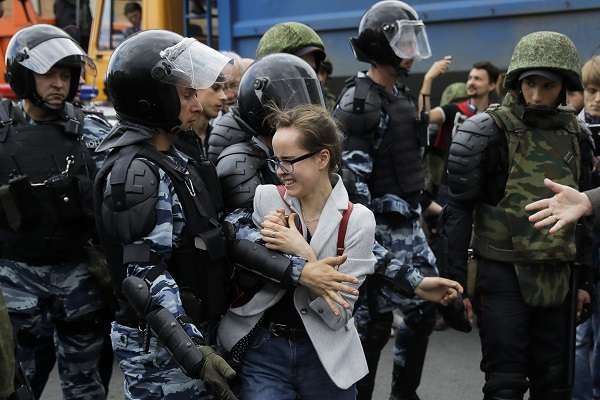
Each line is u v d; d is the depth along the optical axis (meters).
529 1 5.97
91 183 3.61
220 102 3.57
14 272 3.56
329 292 2.51
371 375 4.08
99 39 8.38
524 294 3.43
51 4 8.73
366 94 4.04
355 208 2.65
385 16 4.12
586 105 4.37
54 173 3.58
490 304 3.51
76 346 3.66
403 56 4.12
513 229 3.44
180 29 8.30
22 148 3.58
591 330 4.19
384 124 4.08
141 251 2.43
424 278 3.04
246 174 2.85
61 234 3.56
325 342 2.59
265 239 2.59
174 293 2.44
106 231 2.49
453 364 5.36
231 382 2.67
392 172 4.14
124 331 2.61
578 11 5.79
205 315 2.60
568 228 3.40
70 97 3.81
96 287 3.64
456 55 6.36
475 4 6.23
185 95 2.59
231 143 3.51
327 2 6.95
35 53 3.54
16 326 3.56
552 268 3.44
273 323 2.63
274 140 2.59
